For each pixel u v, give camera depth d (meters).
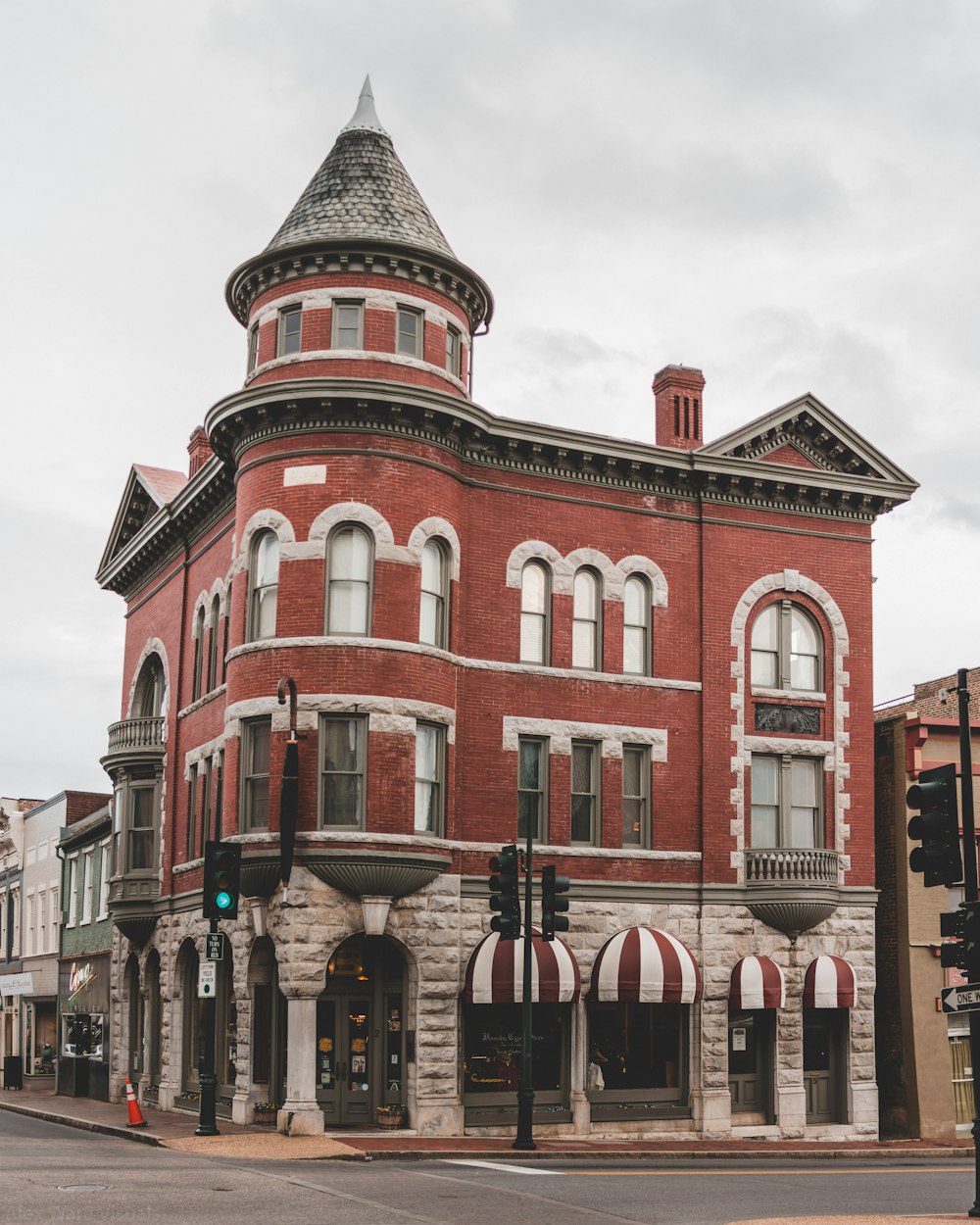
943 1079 35.78
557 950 31.22
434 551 31.75
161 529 40.53
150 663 43.41
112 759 41.12
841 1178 23.77
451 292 32.69
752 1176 23.58
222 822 31.14
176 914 37.59
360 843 29.09
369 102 34.69
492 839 31.89
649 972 31.80
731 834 34.38
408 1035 30.12
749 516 36.06
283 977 28.86
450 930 30.59
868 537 37.38
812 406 36.31
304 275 31.94
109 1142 27.89
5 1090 50.56
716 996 33.41
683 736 34.44
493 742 32.25
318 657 29.84
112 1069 41.72
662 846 33.75
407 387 30.53
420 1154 25.59
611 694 33.78
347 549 30.66
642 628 34.72
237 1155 24.48
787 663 35.84
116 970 42.34
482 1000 30.23
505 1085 31.44
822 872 34.38
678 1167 25.61
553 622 33.44
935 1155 31.72
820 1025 35.06
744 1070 33.84
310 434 30.86
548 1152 26.81
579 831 33.31
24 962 60.19
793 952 34.41
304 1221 15.98
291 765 28.98
